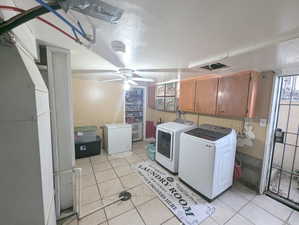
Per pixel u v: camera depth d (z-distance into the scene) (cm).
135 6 72
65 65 160
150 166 310
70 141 173
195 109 291
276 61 160
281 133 220
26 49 95
